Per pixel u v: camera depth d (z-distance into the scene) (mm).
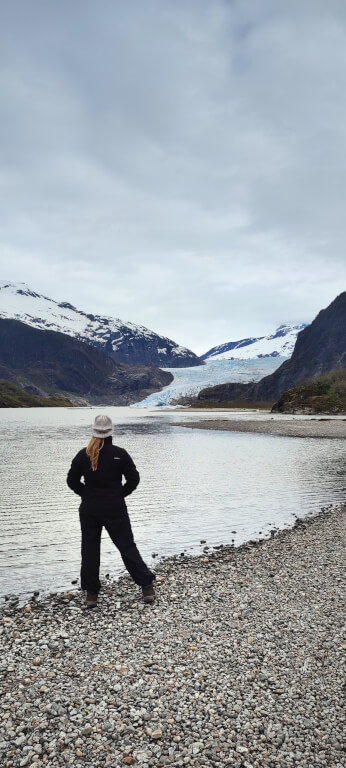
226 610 8789
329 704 5801
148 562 11883
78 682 6301
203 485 22750
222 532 14773
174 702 5844
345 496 20219
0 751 4980
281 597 9430
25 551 12680
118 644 7426
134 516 16719
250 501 19188
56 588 10055
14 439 50281
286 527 15414
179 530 14953
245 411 166500
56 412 175000
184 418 108062
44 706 5750
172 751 5027
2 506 18203
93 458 8734
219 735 5258
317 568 11305
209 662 6836
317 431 61312
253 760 4906
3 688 6129
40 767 4797
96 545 8969
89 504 8883
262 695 5992
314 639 7547
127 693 6039
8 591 9859
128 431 64062
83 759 4910
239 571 11141
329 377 142875
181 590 9891
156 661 6859
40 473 26297
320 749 5055
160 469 27938
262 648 7258
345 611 8664
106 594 9680
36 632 7863
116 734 5262
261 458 33219
